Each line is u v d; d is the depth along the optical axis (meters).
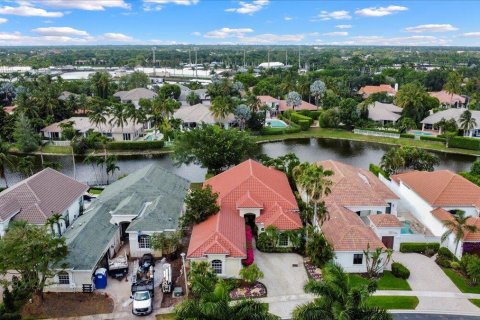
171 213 51.12
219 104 118.56
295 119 130.88
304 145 112.50
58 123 114.31
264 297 40.66
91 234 46.34
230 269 43.66
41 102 120.81
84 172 85.69
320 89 154.75
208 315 26.42
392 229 49.69
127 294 41.06
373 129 120.06
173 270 45.16
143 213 50.59
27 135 99.44
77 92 174.00
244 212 52.75
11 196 51.06
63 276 41.16
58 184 57.84
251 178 56.31
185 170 87.19
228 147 73.31
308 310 27.02
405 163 76.50
